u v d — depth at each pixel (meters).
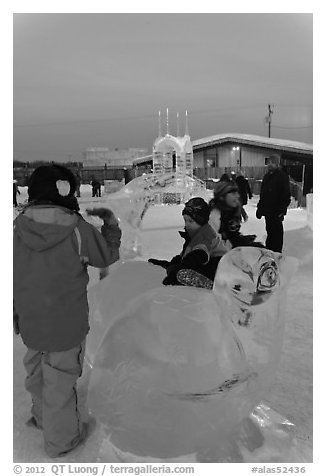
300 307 4.48
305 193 17.05
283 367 3.19
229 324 2.25
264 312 2.24
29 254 2.32
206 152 31.39
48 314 2.32
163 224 11.80
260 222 11.27
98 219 2.72
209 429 2.13
